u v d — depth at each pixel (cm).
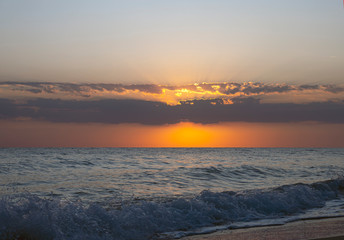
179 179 1587
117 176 1711
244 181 1570
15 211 606
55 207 669
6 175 1764
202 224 732
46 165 2406
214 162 3141
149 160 3312
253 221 773
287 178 1711
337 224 743
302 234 646
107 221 661
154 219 708
